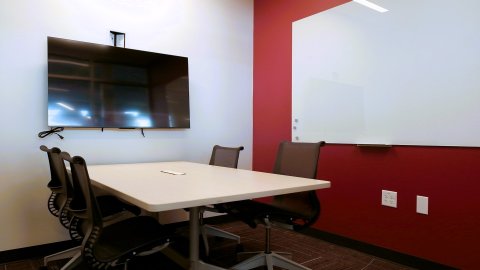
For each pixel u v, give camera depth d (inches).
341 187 115.0
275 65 143.1
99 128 111.9
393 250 99.0
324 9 121.7
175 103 128.2
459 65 85.4
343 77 114.7
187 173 85.5
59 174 75.6
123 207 91.4
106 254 55.1
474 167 82.7
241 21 151.6
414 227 94.3
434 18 90.7
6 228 95.2
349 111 112.7
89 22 110.6
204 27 139.2
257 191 58.4
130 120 116.6
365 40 107.9
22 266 91.5
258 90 152.3
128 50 117.3
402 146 97.8
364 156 108.2
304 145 89.2
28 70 99.0
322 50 122.2
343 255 103.4
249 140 154.0
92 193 53.3
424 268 91.6
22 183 97.8
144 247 58.6
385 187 101.9
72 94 104.6
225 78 146.1
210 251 104.4
